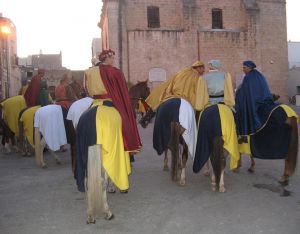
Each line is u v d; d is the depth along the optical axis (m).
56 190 8.20
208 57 33.56
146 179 8.91
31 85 11.94
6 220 6.40
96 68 6.56
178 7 33.53
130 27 32.72
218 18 34.19
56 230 5.88
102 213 6.26
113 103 6.42
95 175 5.82
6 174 9.95
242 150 8.41
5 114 12.88
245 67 8.34
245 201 7.01
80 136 5.93
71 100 12.02
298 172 9.17
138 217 6.34
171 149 7.84
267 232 5.54
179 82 8.25
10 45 32.53
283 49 35.47
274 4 35.09
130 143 6.51
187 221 6.08
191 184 8.34
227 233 5.55
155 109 9.72
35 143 10.51
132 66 32.41
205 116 7.47
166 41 32.81
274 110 7.83
